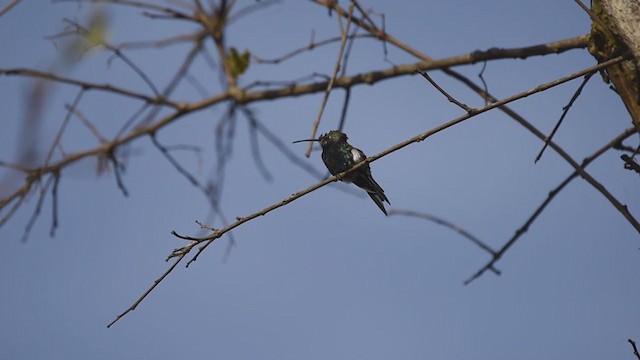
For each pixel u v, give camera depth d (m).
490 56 12.39
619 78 9.09
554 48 11.84
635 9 8.61
